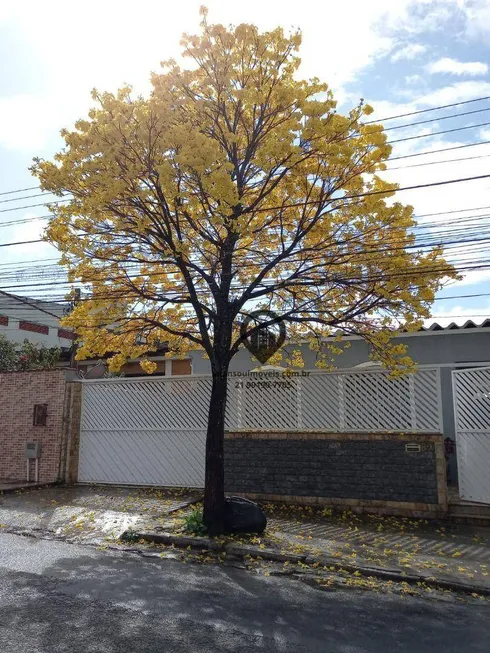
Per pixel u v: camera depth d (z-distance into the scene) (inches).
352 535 334.0
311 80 338.6
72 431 514.9
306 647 182.1
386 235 364.8
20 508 407.2
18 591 226.8
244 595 234.1
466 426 383.9
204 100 339.0
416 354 515.8
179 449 477.4
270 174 339.3
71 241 348.8
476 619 215.3
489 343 494.9
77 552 298.0
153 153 316.8
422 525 361.1
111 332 404.8
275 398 441.4
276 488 419.5
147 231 338.3
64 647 173.3
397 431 401.1
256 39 328.8
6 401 555.8
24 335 1029.8
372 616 215.3
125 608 210.7
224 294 355.3
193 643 180.5
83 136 320.5
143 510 391.9
